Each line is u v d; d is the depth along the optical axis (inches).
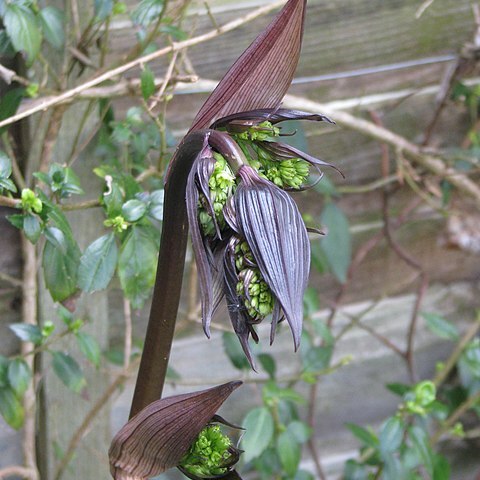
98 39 25.0
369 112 30.8
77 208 22.9
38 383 26.2
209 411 18.6
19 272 25.6
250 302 16.7
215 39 27.1
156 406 18.5
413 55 30.4
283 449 27.4
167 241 18.1
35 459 26.9
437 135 32.8
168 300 18.5
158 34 24.4
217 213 16.8
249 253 16.7
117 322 28.1
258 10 25.2
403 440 27.6
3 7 22.6
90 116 25.1
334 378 34.0
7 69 23.7
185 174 17.5
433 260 34.5
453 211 33.1
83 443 27.0
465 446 36.5
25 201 21.7
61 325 25.9
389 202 32.9
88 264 22.4
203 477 19.3
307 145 30.0
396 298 34.3
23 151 24.6
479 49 30.0
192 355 30.7
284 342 31.9
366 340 34.2
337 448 34.8
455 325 35.6
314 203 31.5
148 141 25.1
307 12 28.4
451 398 34.4
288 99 27.7
